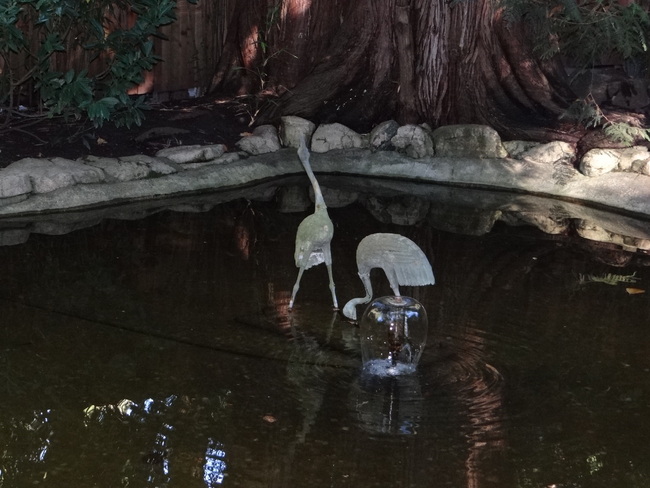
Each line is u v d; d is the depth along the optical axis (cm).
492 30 1159
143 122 1111
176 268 753
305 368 580
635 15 1088
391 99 1188
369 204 985
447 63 1156
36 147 988
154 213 912
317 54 1239
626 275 774
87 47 1034
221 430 503
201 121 1146
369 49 1195
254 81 1265
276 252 805
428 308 682
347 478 461
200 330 632
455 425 518
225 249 808
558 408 543
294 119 1128
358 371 579
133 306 669
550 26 1109
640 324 670
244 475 460
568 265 796
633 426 527
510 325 657
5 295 678
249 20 1250
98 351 595
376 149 1124
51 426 501
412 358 580
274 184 1052
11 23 957
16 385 546
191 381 559
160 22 1041
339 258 794
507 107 1170
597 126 1131
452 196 1035
